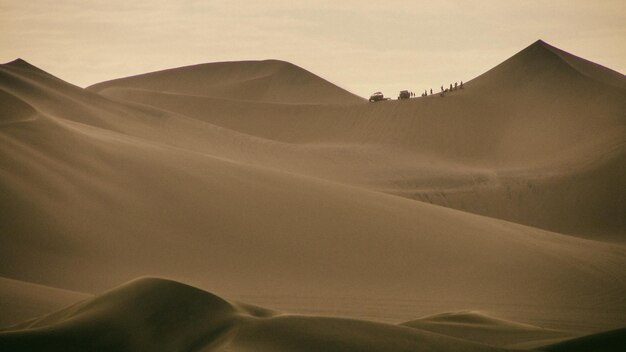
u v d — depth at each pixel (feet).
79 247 250.57
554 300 269.64
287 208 319.47
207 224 289.33
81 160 317.42
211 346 83.10
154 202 296.92
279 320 87.66
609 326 238.48
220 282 241.76
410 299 246.06
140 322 88.99
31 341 85.25
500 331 124.26
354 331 87.04
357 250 293.23
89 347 85.20
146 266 247.91
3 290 164.35
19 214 257.96
